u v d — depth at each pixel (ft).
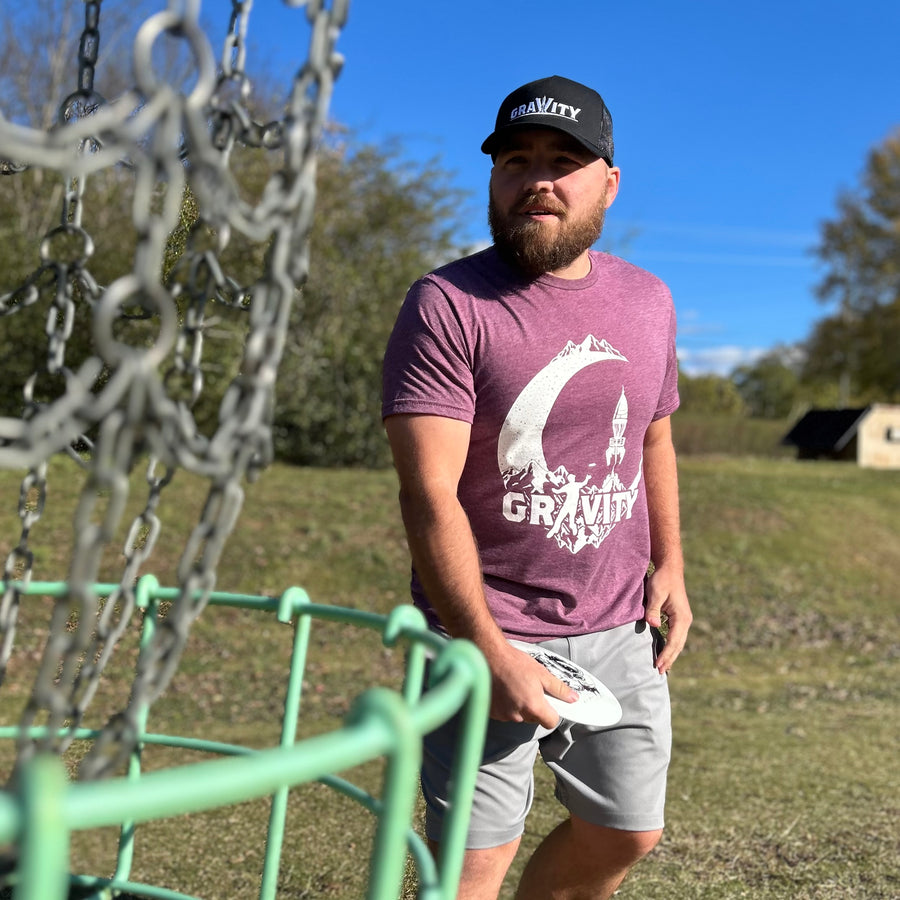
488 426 6.70
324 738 2.30
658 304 7.32
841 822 11.73
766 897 9.46
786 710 20.15
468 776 3.03
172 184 2.26
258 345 2.65
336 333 52.01
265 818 11.25
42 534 27.27
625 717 6.99
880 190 130.52
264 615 26.61
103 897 4.41
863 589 35.35
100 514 28.27
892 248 129.80
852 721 18.84
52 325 3.73
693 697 21.72
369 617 4.10
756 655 27.71
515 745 6.63
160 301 2.25
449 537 6.21
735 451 95.30
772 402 223.30
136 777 5.00
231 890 9.14
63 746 3.55
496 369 6.57
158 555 27.45
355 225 56.39
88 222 21.93
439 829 6.63
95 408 2.21
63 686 2.70
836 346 134.72
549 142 6.60
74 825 1.88
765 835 11.19
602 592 7.10
